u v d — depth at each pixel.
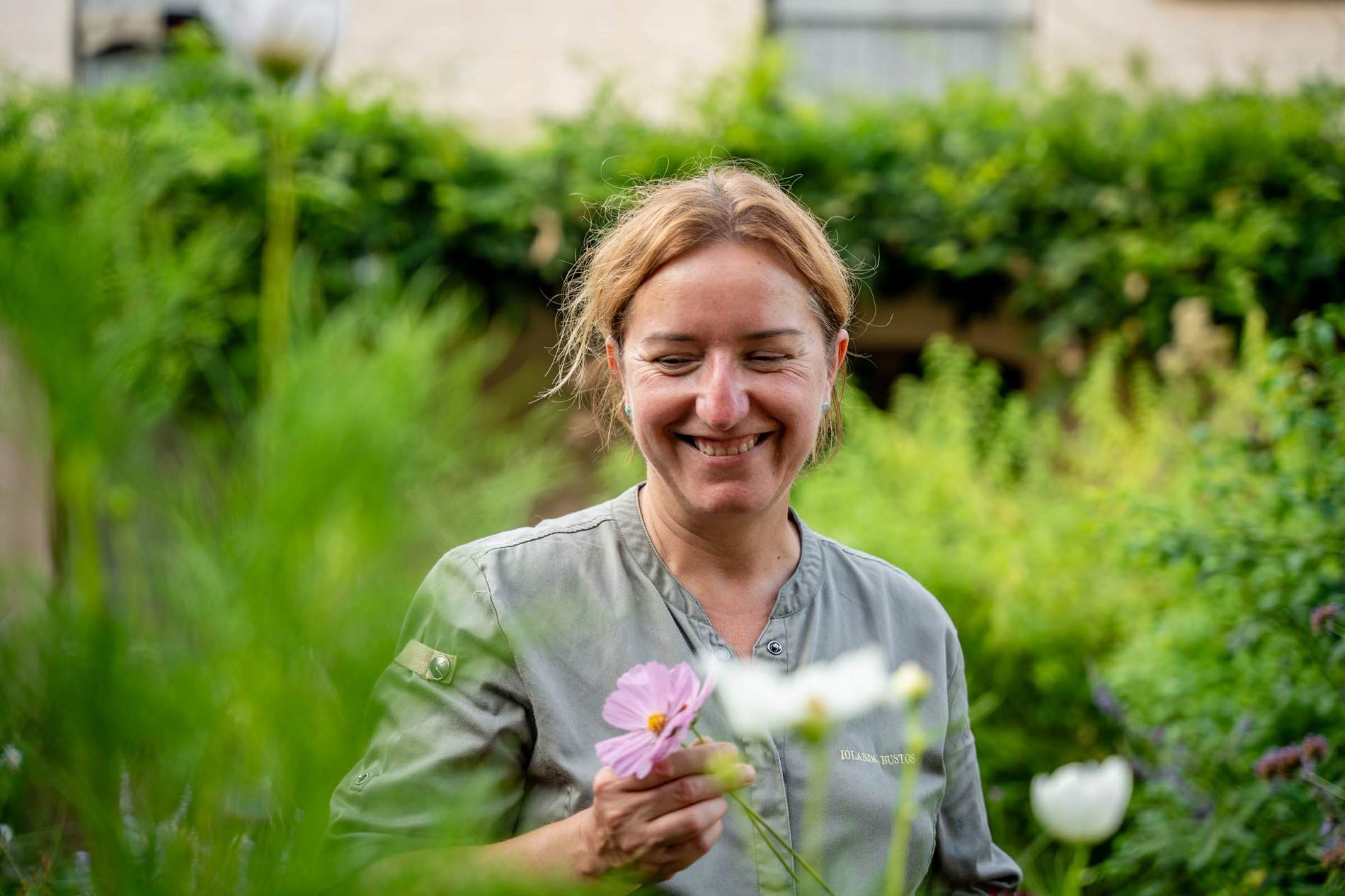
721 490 1.35
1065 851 2.80
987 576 3.54
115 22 5.45
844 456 4.02
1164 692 2.75
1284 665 2.39
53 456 0.68
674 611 1.41
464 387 0.68
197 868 0.66
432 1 5.53
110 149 0.83
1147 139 4.93
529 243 5.07
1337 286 4.75
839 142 5.07
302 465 0.60
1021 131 5.08
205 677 0.62
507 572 1.37
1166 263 4.78
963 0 5.64
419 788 1.05
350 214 4.87
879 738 1.42
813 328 1.39
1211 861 2.26
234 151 4.55
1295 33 5.41
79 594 0.64
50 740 0.64
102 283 0.73
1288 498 2.40
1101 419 4.23
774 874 1.30
